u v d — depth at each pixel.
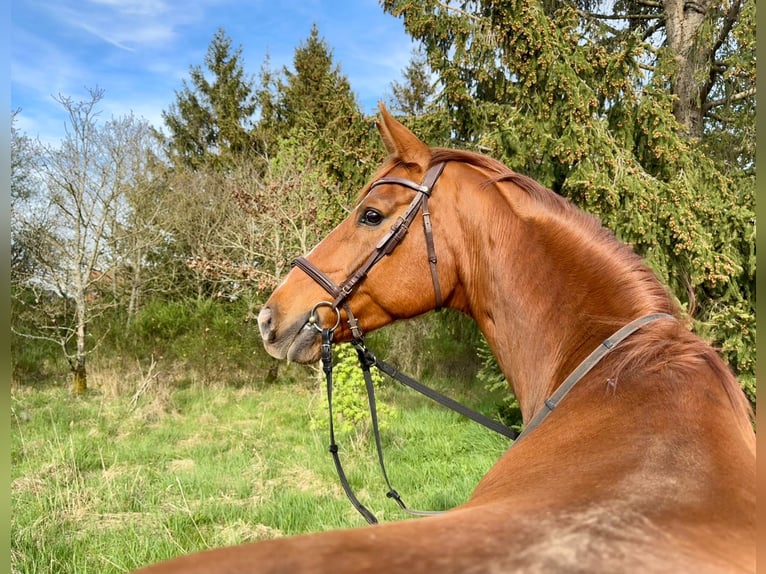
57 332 9.11
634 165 5.26
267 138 20.94
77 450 5.58
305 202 9.17
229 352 9.79
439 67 6.40
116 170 9.93
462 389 9.28
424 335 9.86
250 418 7.62
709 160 5.70
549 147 5.50
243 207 9.61
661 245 5.14
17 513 3.89
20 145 9.73
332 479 4.94
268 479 4.97
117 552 3.39
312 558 0.70
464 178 1.98
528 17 5.36
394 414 6.09
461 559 0.70
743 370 5.08
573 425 1.29
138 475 4.73
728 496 0.87
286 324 1.99
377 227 1.97
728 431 1.08
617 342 1.46
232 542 3.60
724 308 5.11
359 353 2.12
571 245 1.72
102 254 11.09
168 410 7.90
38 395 8.67
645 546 0.73
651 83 6.11
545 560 0.70
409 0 6.23
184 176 14.86
